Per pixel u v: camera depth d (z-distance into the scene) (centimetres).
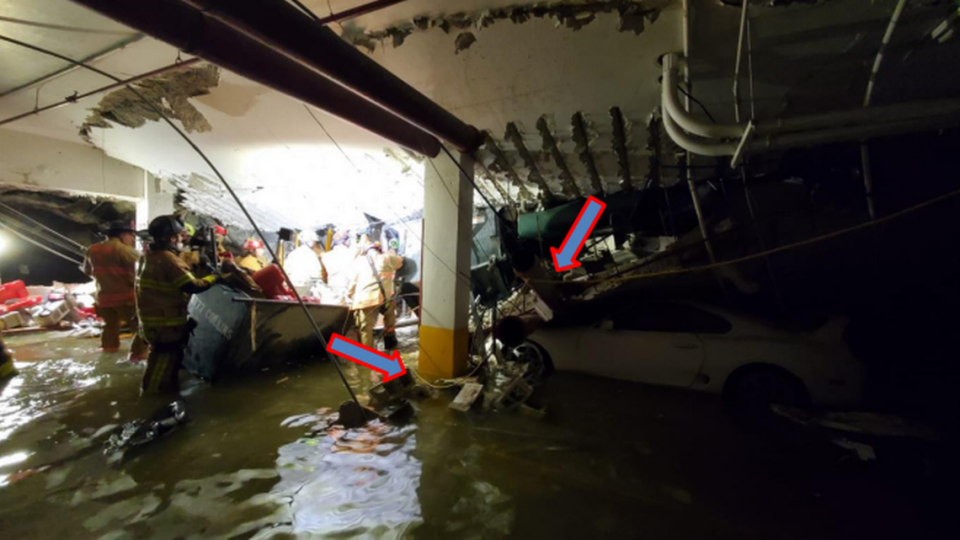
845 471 275
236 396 411
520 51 338
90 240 993
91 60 379
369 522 226
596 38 312
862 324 427
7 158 584
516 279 711
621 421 358
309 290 704
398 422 358
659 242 698
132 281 538
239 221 988
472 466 286
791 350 365
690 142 326
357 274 579
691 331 425
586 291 569
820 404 351
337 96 282
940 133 358
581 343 476
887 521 227
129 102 469
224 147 584
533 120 440
